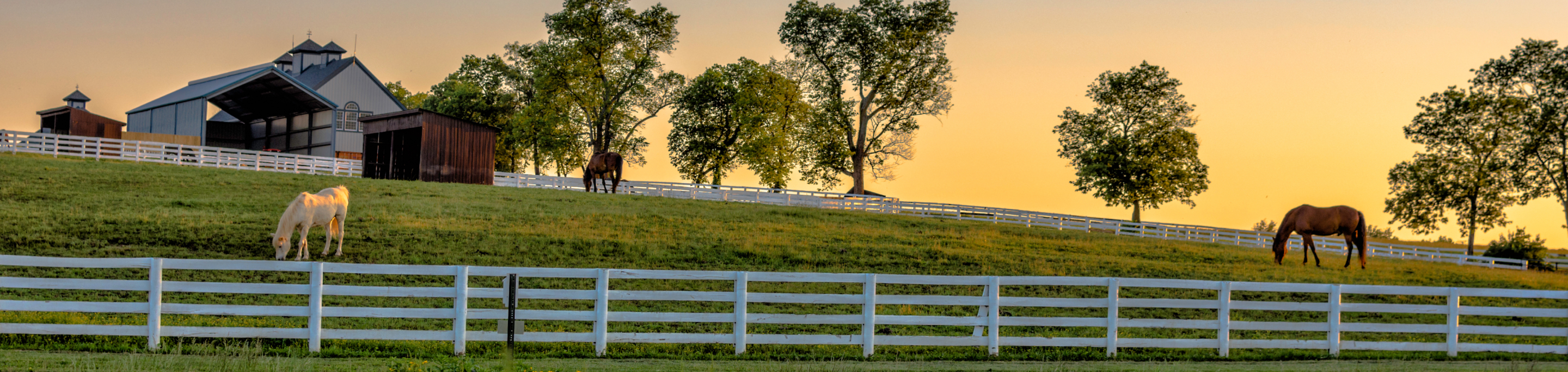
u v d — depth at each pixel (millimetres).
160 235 22094
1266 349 14742
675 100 54281
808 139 50906
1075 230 37719
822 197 42000
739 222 31203
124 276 18062
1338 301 13977
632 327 15539
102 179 30312
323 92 51812
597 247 24219
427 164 38219
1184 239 36812
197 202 27266
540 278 19500
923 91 50156
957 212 39781
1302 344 13930
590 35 51688
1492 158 42250
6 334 11375
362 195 31109
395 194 32094
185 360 10203
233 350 11172
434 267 11930
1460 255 35250
